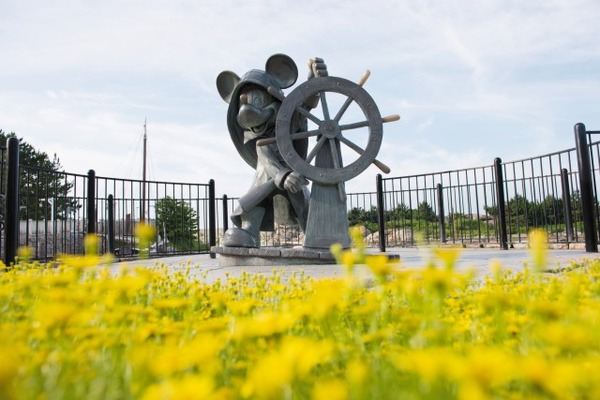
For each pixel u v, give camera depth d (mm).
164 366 899
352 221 12445
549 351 1092
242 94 5746
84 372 1078
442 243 9945
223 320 1447
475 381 748
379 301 1670
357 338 1352
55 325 1171
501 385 982
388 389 1021
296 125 5605
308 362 753
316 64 5527
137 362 1040
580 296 1821
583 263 3957
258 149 5684
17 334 1279
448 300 2062
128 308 1486
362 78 5520
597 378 877
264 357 1109
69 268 2797
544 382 775
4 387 702
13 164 5418
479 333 1441
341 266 4758
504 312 1538
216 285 2717
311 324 1452
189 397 665
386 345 1402
